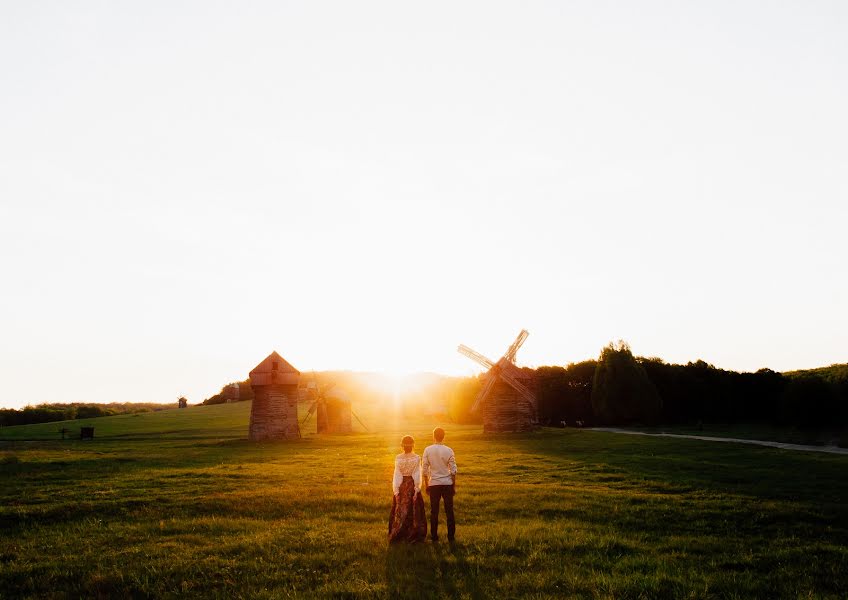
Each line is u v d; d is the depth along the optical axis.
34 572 12.13
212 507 18.39
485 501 19.11
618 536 14.40
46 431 74.81
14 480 26.17
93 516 17.73
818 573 11.41
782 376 77.00
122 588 11.02
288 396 55.09
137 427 77.19
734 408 76.56
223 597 10.35
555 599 9.72
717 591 10.31
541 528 15.05
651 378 79.44
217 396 137.62
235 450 42.62
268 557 12.63
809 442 45.41
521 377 57.53
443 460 13.91
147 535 14.94
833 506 17.94
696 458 32.62
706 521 16.17
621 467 28.45
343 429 64.75
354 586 10.57
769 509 17.39
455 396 85.44
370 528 15.47
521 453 37.06
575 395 83.12
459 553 12.61
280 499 19.23
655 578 10.76
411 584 10.66
